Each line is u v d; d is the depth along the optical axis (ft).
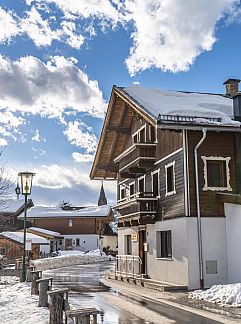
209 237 64.03
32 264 118.21
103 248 217.15
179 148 67.51
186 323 38.73
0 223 104.78
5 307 44.70
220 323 38.58
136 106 73.05
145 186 83.46
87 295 60.34
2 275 94.02
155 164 77.77
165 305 49.75
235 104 68.69
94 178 107.34
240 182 66.28
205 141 66.23
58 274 105.60
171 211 69.41
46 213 218.38
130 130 93.76
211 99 83.46
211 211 64.80
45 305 44.52
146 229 80.12
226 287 53.21
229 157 66.85
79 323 25.41
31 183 76.84
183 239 64.39
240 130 65.36
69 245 214.69
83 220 217.36
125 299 55.47
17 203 201.57
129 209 84.58
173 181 69.46
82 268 132.05
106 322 39.45
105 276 97.14
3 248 136.56
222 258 63.93
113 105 87.40
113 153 100.99
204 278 62.85
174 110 68.13
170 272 68.59
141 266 81.97
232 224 63.36
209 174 66.49
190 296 55.62
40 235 188.44
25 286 66.18
